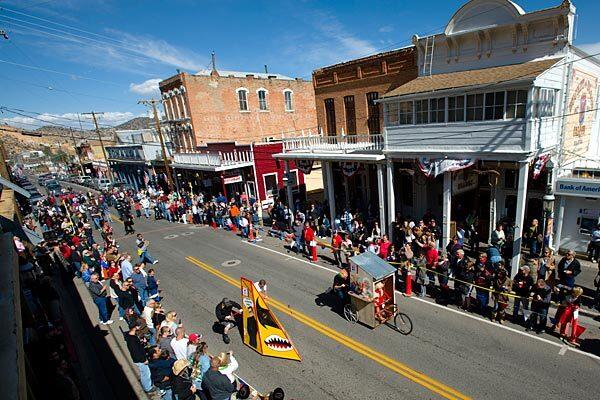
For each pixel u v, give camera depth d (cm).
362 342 979
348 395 791
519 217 1223
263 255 1744
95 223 2645
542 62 1285
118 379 893
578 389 750
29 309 952
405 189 2062
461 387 784
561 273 1045
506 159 1225
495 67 1445
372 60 1966
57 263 1780
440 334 986
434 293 1231
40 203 3400
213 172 2862
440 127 1384
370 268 1019
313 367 894
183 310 1233
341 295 1112
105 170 6203
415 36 1677
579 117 1574
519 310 1023
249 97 3562
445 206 1454
